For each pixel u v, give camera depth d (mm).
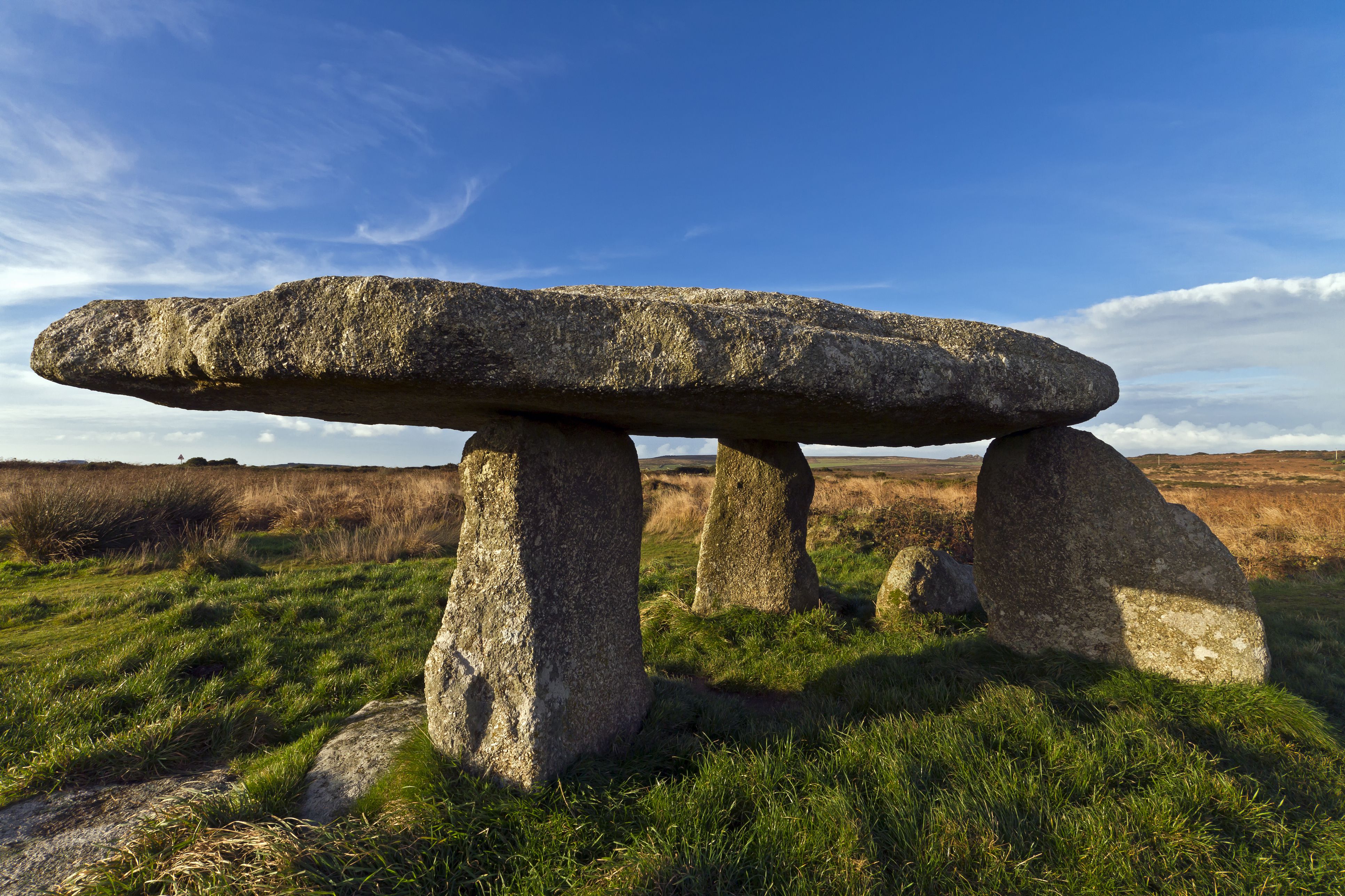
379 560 7875
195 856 1884
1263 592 6137
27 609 5188
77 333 2213
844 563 7742
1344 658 3926
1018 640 3795
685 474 20453
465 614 2594
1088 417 3582
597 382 2129
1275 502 13023
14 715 3154
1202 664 3262
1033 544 3764
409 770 2396
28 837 2162
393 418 2957
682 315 2188
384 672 3977
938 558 5270
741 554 5191
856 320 2885
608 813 2211
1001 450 3936
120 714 3211
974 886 1881
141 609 5102
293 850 1890
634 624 3014
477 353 1982
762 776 2359
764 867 1934
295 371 1979
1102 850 1989
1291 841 2086
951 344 2947
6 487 10109
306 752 2674
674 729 2898
